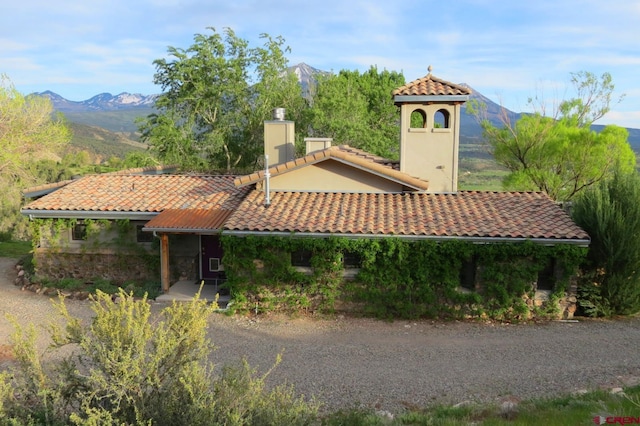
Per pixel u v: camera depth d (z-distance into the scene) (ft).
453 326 51.80
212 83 156.66
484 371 40.63
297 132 144.05
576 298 54.60
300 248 54.65
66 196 69.67
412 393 36.81
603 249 54.90
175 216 62.80
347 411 33.55
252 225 55.21
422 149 64.95
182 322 25.09
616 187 57.93
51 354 42.32
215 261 65.77
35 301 60.54
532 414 30.76
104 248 67.36
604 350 45.03
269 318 53.98
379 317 54.08
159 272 67.10
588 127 98.68
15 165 111.45
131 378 22.85
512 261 53.01
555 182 96.73
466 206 60.18
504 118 104.78
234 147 159.22
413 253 53.62
